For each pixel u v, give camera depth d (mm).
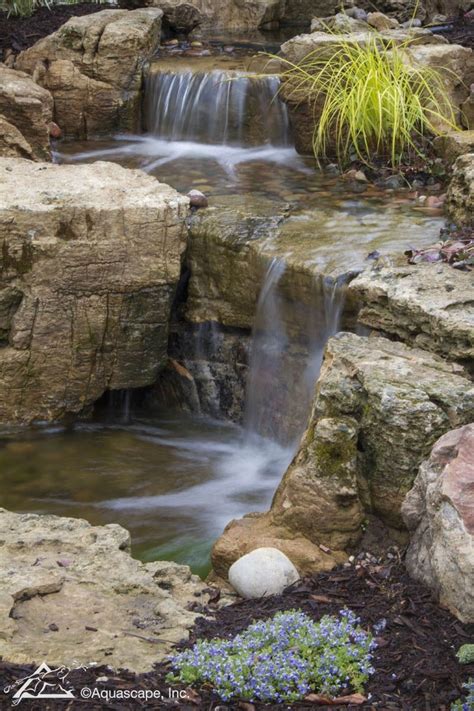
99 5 13469
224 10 13438
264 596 4902
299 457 5539
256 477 7055
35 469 7102
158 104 10961
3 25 12539
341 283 6801
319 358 7074
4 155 9578
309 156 10023
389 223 7887
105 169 8305
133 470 7117
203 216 7969
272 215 7996
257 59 11445
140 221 7449
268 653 4195
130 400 8148
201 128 10695
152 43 11500
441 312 5793
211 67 10961
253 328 7590
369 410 5344
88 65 10922
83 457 7281
